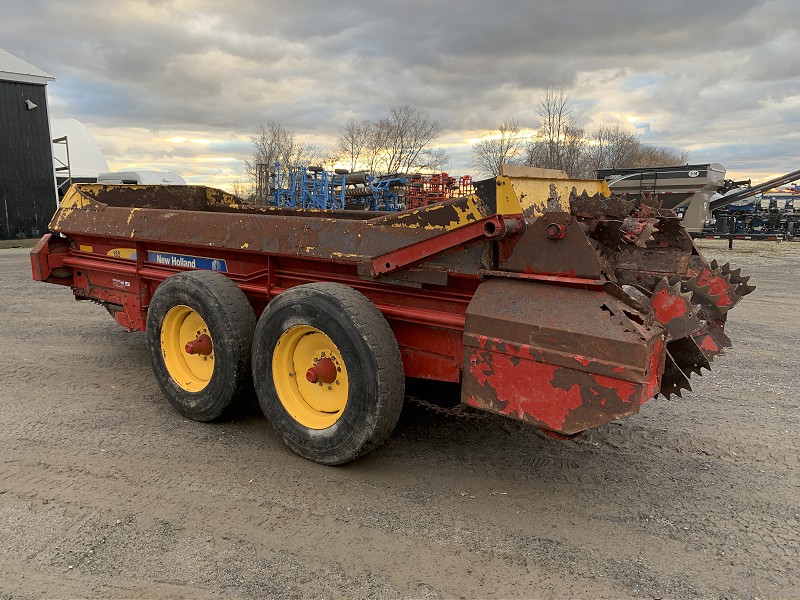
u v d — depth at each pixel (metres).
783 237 21.08
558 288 3.04
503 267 3.27
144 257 5.14
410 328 3.76
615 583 2.66
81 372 5.57
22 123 21.53
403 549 2.88
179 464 3.71
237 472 3.62
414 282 3.56
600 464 3.84
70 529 2.99
